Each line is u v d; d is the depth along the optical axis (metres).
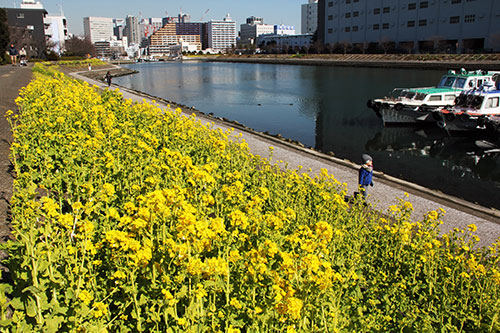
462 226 8.52
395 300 5.06
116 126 10.89
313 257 3.85
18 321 3.30
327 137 22.12
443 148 19.83
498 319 4.87
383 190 10.54
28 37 88.69
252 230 5.15
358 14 90.19
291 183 8.56
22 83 25.97
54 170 8.07
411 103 23.48
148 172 7.02
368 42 87.25
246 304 3.95
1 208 6.23
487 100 20.52
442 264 5.87
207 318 3.78
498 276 5.17
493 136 19.53
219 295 4.13
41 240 4.38
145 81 62.94
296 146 15.30
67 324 3.45
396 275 5.62
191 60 177.12
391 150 19.45
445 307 5.04
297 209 7.10
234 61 140.38
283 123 26.22
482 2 65.94
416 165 16.89
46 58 86.69
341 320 4.19
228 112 31.00
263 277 4.20
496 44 62.81
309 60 94.12
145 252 3.67
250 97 40.09
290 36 152.25
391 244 6.43
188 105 35.22
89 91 18.11
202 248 4.12
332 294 4.16
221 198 6.30
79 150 7.84
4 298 3.51
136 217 4.47
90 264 4.09
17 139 9.44
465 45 69.81
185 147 9.95
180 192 5.04
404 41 80.62
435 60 66.38
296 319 3.74
